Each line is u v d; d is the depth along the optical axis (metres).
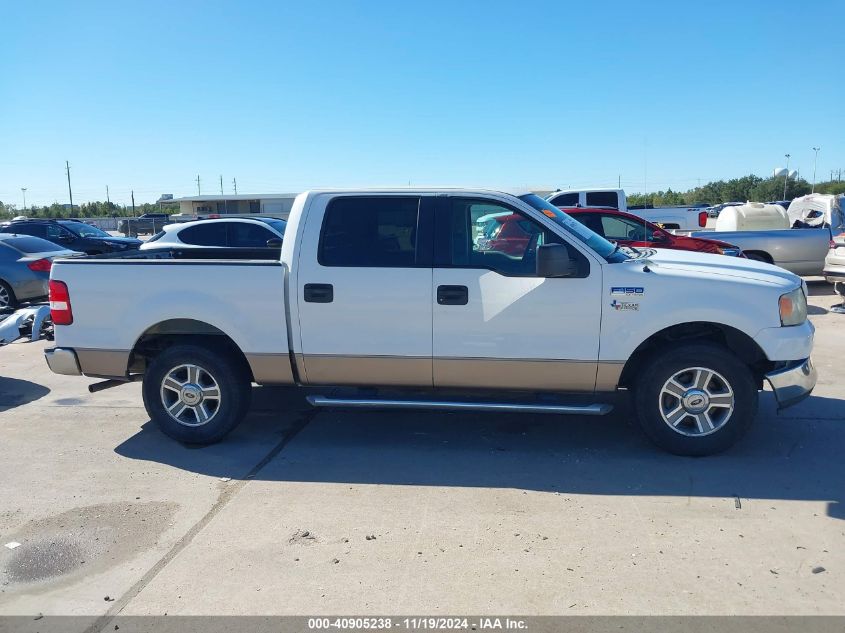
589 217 11.34
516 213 5.08
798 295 4.94
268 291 5.22
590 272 4.93
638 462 5.02
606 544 3.81
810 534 3.88
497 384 5.16
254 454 5.34
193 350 5.38
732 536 3.87
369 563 3.65
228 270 5.26
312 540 3.92
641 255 5.41
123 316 5.39
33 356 9.31
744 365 4.87
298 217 5.27
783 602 3.22
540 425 5.91
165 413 5.49
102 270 5.39
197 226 13.75
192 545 3.89
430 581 3.46
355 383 5.34
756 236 13.11
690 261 5.26
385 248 5.17
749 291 4.81
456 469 4.96
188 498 4.54
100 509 4.39
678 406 5.00
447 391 5.31
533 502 4.38
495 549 3.78
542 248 4.76
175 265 5.32
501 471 4.90
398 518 4.18
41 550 3.87
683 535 3.89
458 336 5.07
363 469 4.99
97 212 95.06
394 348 5.15
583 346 4.96
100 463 5.20
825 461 4.96
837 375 7.28
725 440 4.95
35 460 5.28
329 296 5.16
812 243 13.12
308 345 5.24
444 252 5.11
